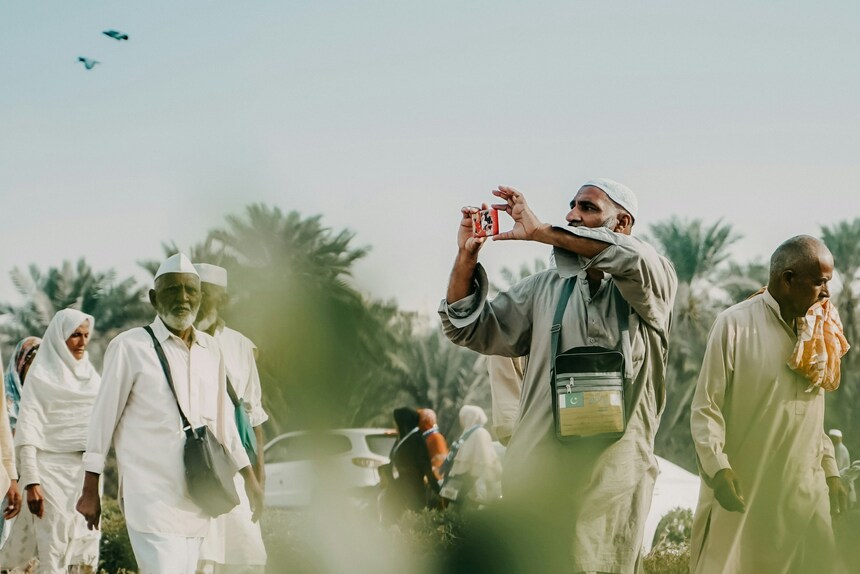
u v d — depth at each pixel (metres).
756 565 5.51
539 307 5.27
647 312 5.02
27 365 8.82
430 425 10.52
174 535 5.53
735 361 5.46
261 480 6.95
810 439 5.50
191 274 5.78
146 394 5.62
